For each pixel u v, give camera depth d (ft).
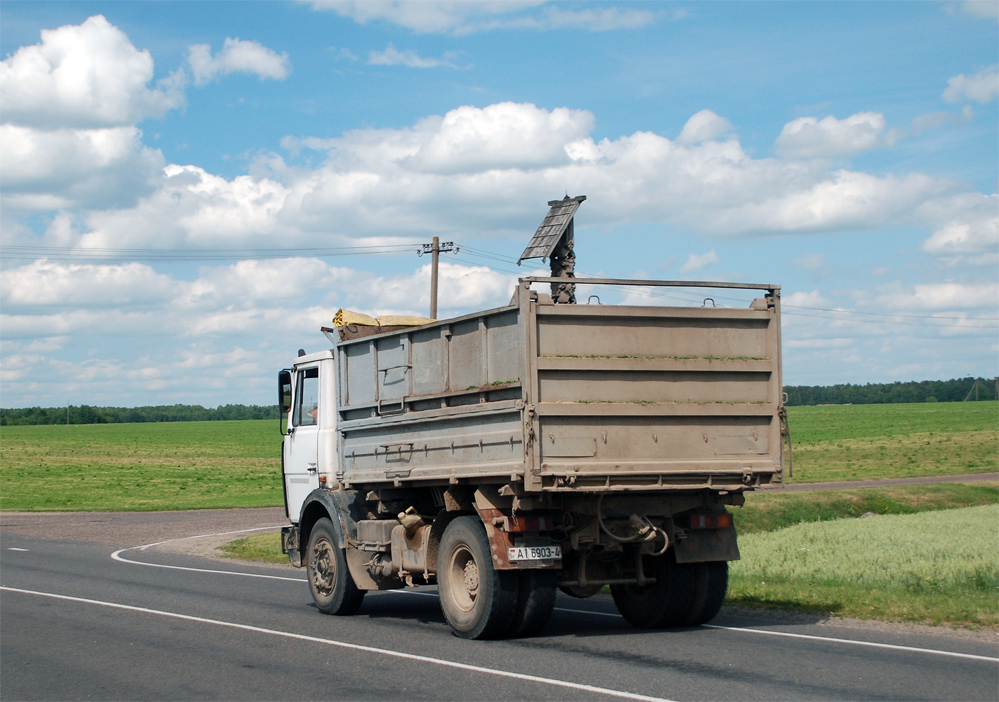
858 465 188.55
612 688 25.50
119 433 446.60
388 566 39.37
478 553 33.68
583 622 38.37
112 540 90.48
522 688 25.73
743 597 42.88
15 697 26.18
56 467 242.58
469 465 34.30
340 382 42.86
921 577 46.26
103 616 40.81
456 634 34.94
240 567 64.23
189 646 33.30
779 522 97.09
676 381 33.76
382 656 30.86
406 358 38.27
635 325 33.32
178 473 222.48
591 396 32.45
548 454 31.48
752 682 25.99
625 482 32.53
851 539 67.31
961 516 89.97
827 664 28.32
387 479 39.04
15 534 98.48
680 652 30.63
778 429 34.91
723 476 34.01
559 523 33.55
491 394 33.32
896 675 26.71
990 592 41.83
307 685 26.78
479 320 34.04
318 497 42.57
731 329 34.78
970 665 28.04
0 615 41.29
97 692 26.55
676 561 34.50
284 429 47.57
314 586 42.42
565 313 32.27
